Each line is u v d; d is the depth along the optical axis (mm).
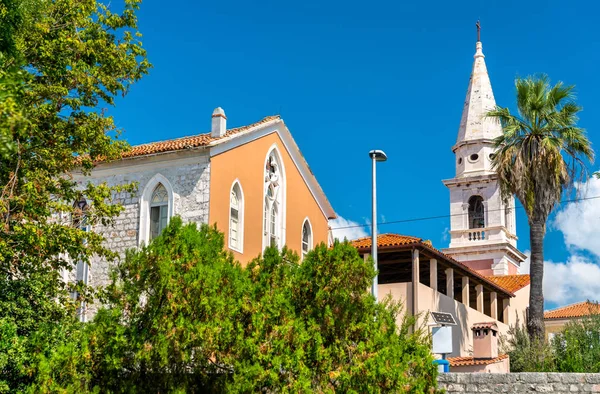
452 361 32500
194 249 15875
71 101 21000
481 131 66750
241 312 15742
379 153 26312
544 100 34625
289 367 15258
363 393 15711
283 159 33500
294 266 17297
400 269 41094
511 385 20406
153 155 28422
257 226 30797
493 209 65125
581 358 28609
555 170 33469
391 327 17156
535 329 33625
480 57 69125
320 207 36781
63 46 20391
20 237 19828
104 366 15641
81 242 21234
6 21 17094
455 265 38594
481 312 42844
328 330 16359
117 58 21812
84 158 22203
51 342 19031
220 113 29344
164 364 15211
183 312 15195
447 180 66812
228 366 15797
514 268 66875
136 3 22219
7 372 17906
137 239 28375
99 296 21891
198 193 27891
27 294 21062
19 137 18766
